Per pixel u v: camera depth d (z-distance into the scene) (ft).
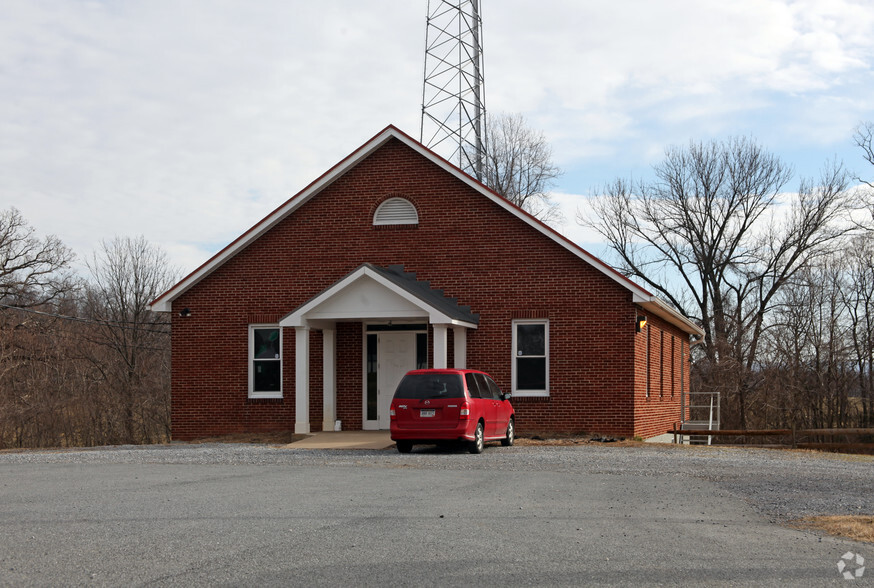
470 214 81.82
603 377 77.87
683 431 85.76
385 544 28.43
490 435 67.05
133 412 148.87
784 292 156.15
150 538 29.40
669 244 163.43
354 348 83.66
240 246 85.20
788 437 117.91
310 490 42.01
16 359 135.13
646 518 34.45
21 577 24.03
